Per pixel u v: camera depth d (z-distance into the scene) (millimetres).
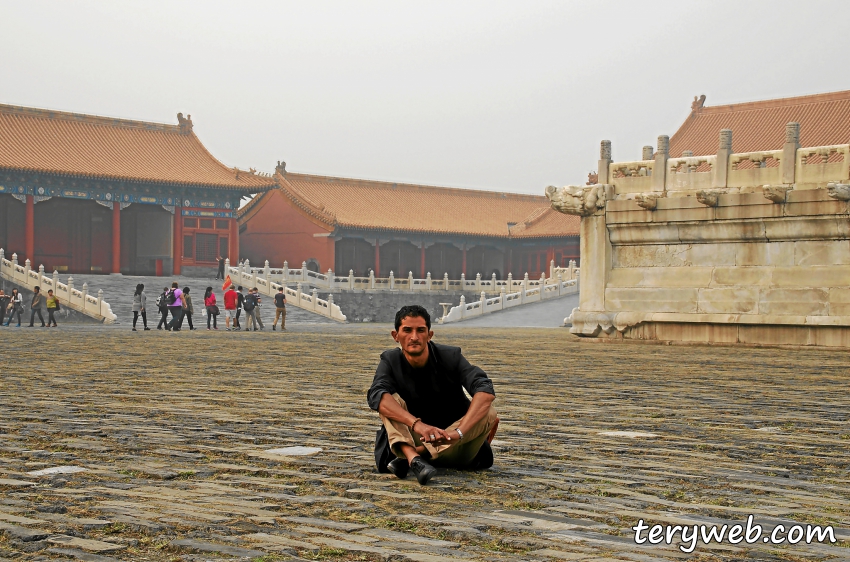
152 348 29578
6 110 86375
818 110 81750
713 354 27844
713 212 32344
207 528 6410
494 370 21016
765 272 31641
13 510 6918
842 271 30047
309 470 8602
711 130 86125
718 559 5809
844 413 13227
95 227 96062
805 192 30406
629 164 35125
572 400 14695
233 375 18938
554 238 110562
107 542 6051
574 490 7801
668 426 11758
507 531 6406
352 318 85562
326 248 100375
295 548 5930
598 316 35375
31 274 64812
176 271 90188
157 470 8523
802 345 30656
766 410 13539
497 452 9719
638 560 5738
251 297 50844
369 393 8625
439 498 7477
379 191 111500
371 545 6016
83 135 89062
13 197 86875
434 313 91562
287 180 105625
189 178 88688
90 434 10664
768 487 7988
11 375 18562
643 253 34781
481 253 115625
